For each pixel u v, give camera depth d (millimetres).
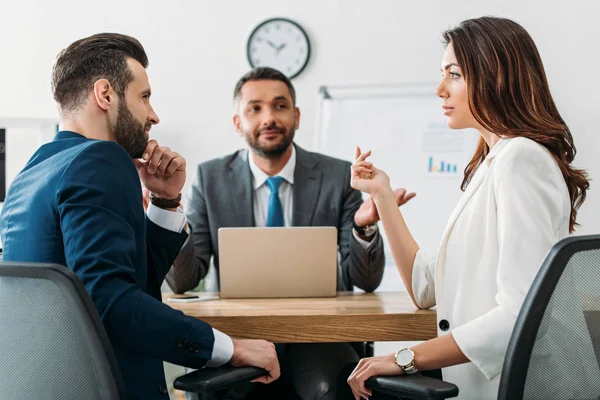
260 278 2131
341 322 1668
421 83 4109
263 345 1469
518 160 1535
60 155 1380
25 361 1175
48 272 1108
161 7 4344
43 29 4363
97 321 1135
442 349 1460
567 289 1159
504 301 1436
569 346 1173
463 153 4055
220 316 1663
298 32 4246
